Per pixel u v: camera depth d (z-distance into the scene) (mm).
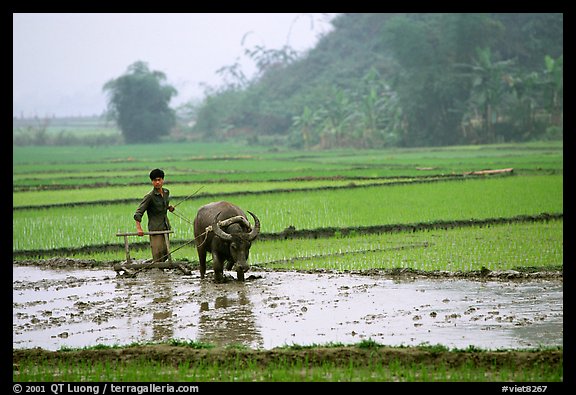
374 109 135375
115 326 17297
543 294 19062
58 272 24594
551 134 116812
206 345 14875
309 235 30078
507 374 13148
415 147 129625
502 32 136000
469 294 19266
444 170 60594
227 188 49719
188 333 16484
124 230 32469
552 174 53125
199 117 189000
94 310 18953
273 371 13578
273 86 191250
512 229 30125
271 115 170375
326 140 139125
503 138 121812
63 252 28328
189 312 18438
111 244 29031
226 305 19000
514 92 123438
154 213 24156
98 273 24281
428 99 128000
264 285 21250
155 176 23906
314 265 24016
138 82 177500
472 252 25094
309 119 141250
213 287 21281
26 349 15062
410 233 30078
